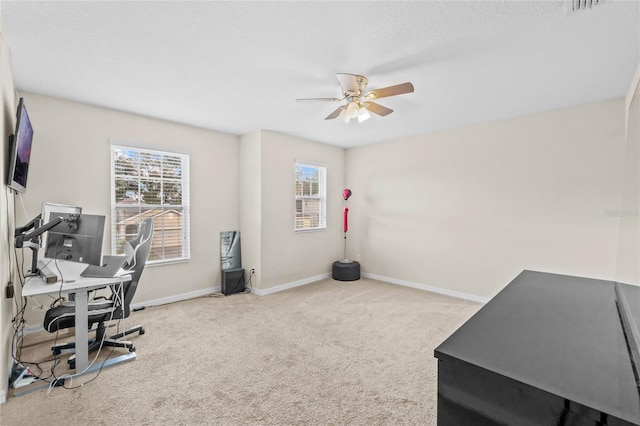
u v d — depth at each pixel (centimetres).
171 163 394
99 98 308
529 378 74
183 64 237
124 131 350
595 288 167
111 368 230
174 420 176
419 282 461
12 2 164
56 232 223
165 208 388
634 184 143
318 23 186
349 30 193
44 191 301
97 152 332
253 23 186
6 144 213
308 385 211
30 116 292
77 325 220
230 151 453
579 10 171
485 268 393
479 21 183
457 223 418
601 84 272
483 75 255
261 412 183
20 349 259
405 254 477
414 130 432
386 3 168
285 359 246
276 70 247
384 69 245
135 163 362
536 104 324
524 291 161
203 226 424
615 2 164
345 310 363
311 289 455
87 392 201
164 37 201
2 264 197
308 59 229
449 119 379
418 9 173
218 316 341
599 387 70
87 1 165
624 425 59
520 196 364
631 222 141
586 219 321
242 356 250
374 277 521
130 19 182
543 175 348
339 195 554
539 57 225
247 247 450
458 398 84
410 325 318
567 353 88
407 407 188
